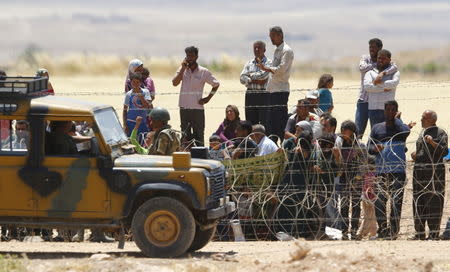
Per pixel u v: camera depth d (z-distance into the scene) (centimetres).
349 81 14438
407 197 6675
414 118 9281
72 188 5059
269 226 6038
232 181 6028
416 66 19300
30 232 6131
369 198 6006
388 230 6053
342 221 6034
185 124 7294
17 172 5078
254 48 7219
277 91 7088
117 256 5091
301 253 4881
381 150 6153
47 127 5153
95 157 5056
